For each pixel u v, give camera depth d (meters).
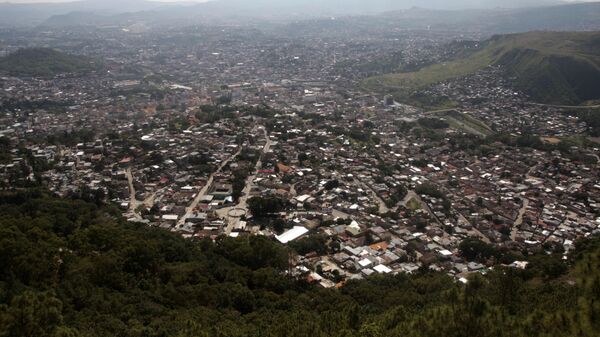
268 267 129.75
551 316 45.09
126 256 119.31
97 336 81.31
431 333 53.88
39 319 67.00
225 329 86.31
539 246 157.00
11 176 198.50
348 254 144.88
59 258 113.06
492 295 95.00
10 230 113.31
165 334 84.94
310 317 94.50
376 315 91.69
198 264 127.56
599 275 38.75
